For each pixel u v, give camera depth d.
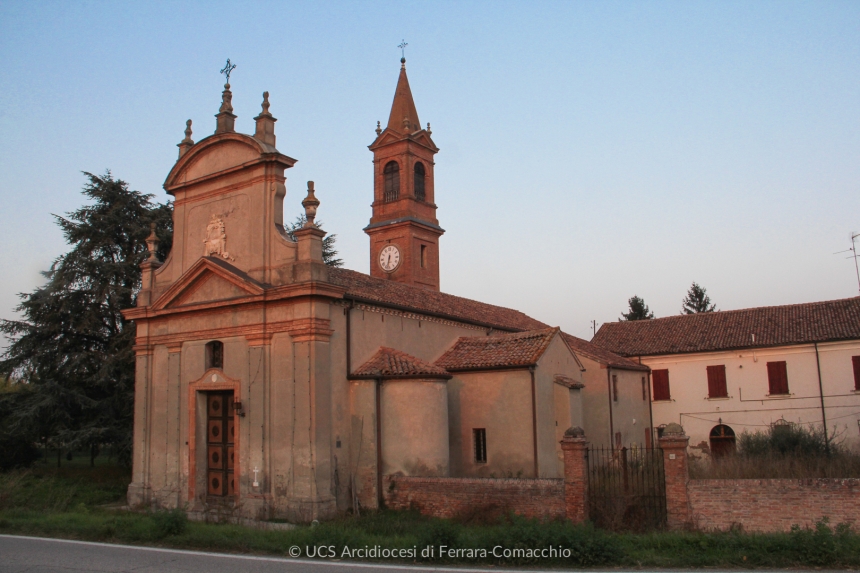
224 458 23.61
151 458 25.17
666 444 16.52
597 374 33.88
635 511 16.88
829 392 36.03
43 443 33.06
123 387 32.09
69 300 32.94
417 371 22.47
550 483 17.72
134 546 15.09
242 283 22.77
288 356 21.72
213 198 25.19
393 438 22.20
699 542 13.41
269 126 24.36
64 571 11.97
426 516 19.88
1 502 22.16
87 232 34.56
